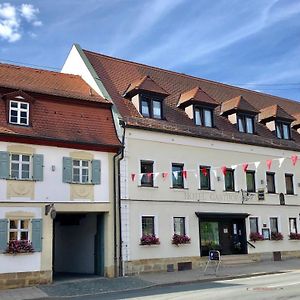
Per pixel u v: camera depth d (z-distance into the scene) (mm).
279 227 29562
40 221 20125
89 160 22016
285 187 30547
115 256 22078
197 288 17625
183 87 30922
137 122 24125
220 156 27312
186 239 24641
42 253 19969
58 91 22875
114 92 25938
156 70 31078
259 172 29125
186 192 25391
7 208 19453
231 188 27734
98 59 28453
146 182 24109
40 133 20625
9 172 19719
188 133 25750
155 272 23250
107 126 23094
